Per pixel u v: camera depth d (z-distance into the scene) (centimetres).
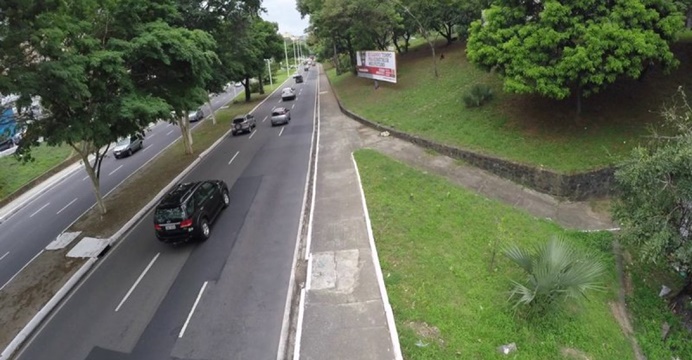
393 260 1176
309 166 2141
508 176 1800
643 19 1530
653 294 1184
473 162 1916
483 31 1902
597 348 938
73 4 1354
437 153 2066
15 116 1399
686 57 2106
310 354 868
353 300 1023
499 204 1582
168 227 1357
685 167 951
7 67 1191
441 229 1353
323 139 2605
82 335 1046
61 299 1234
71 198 2298
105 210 1847
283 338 948
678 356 1027
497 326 930
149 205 1870
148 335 1004
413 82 3309
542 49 1691
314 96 4722
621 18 1559
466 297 1023
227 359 900
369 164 1986
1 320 1167
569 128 1881
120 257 1432
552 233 1400
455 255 1207
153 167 2552
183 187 1516
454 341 880
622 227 1226
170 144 3241
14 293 1306
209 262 1304
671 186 987
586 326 984
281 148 2566
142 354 943
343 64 6059
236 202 1764
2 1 1109
